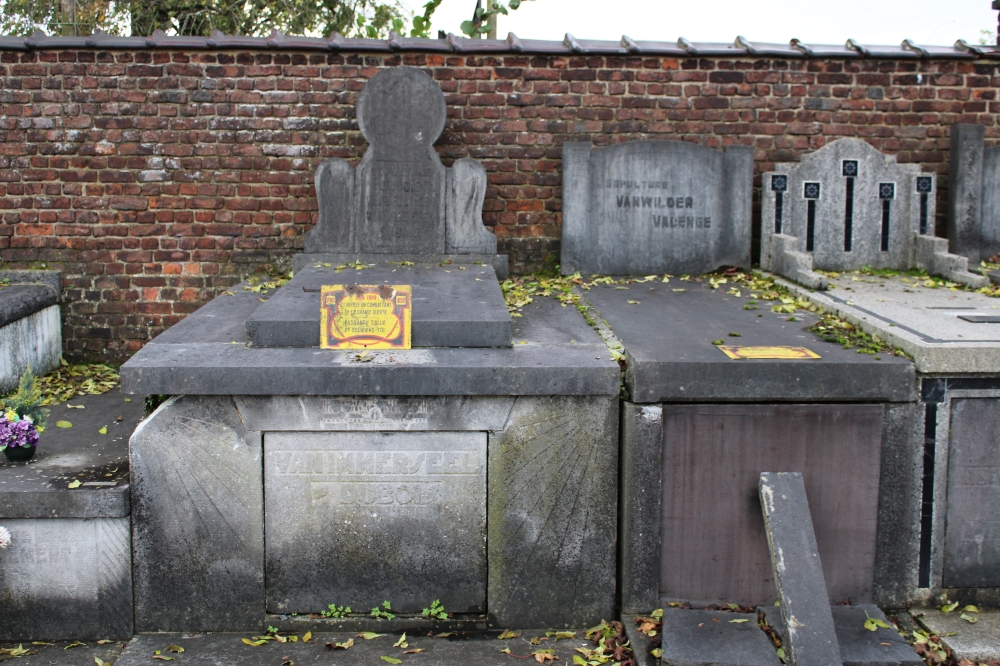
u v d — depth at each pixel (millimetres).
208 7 12711
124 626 3609
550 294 5320
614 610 3756
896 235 6070
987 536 3756
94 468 3752
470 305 4172
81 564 3549
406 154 5762
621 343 3924
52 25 12609
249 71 6027
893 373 3605
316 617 3654
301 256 5770
